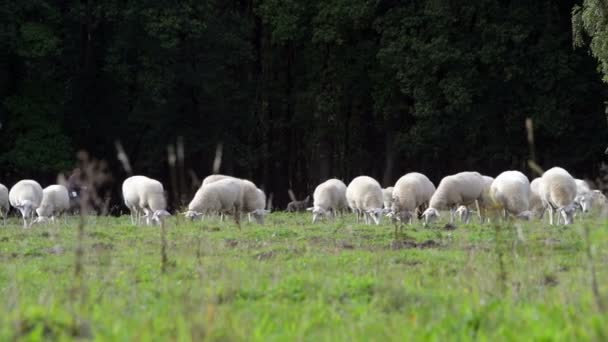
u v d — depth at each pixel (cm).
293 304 2636
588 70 11219
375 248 4525
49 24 10550
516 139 11431
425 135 11131
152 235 5428
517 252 3653
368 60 11825
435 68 10731
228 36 11400
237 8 12675
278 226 6400
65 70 11125
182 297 2348
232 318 2098
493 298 2491
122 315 2319
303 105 12500
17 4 10162
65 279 3409
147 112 11494
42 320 2022
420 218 7806
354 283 2844
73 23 11006
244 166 12200
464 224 6369
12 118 10938
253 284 2912
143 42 10794
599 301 2042
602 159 11600
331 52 11950
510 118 11069
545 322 2041
